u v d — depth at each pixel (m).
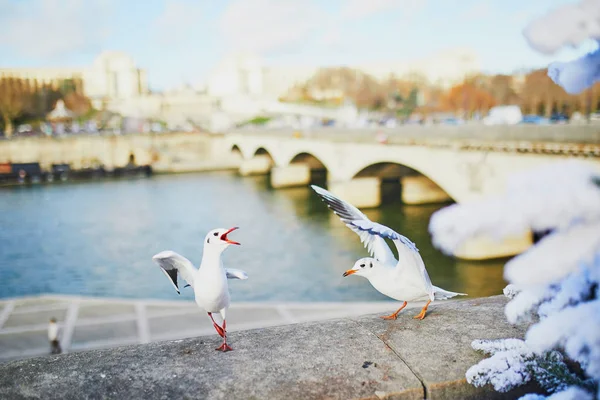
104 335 16.78
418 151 36.62
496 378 2.72
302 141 61.44
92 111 142.12
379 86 138.12
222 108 149.75
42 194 67.56
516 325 3.75
